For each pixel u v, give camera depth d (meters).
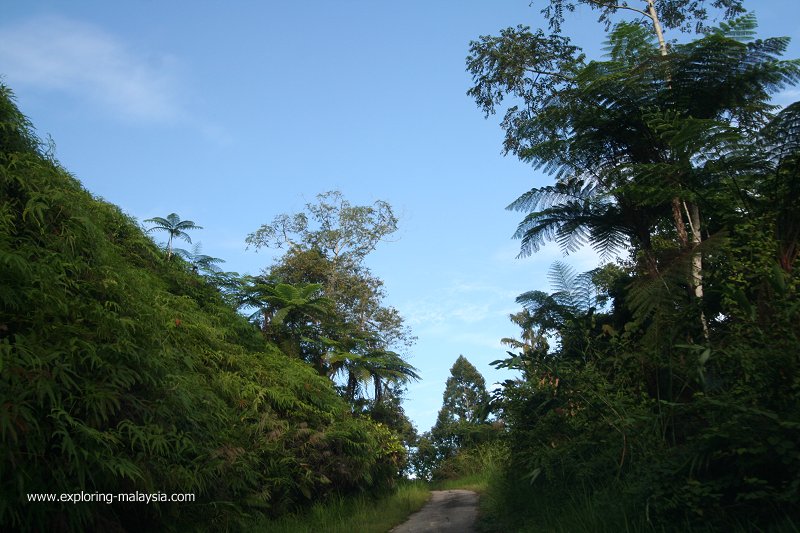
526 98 13.74
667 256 6.87
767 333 4.70
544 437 7.03
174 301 9.44
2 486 3.93
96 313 5.24
